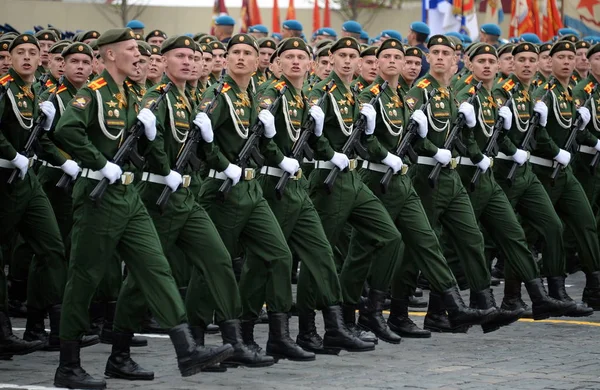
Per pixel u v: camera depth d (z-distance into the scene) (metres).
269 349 22.41
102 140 19.86
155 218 20.88
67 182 20.91
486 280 25.50
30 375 21.02
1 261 22.59
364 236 24.38
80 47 24.94
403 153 25.14
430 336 25.59
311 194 24.22
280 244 22.17
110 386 20.12
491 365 22.22
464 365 22.22
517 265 26.41
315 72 31.27
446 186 25.72
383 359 22.89
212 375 21.20
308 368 21.95
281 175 22.91
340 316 23.09
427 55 26.80
